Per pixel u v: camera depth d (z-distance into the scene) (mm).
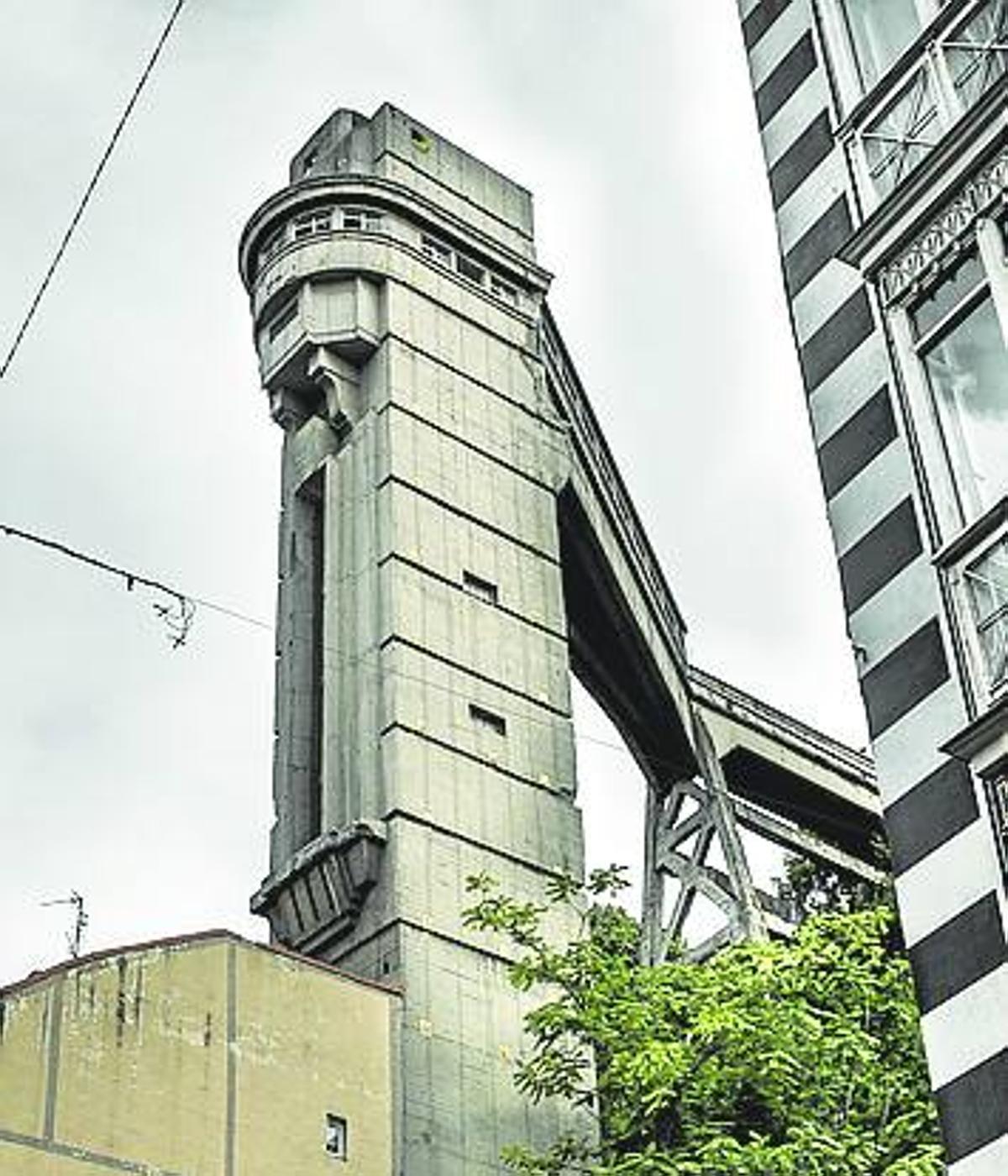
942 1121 17141
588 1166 35688
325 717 40656
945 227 20234
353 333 44844
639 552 55469
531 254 50250
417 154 49188
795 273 23016
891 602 19781
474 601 42781
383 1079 34312
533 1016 30906
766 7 25312
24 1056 29109
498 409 46594
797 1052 27922
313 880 38250
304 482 44594
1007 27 20281
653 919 49094
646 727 56000
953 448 19625
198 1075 31281
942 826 18203
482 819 39656
